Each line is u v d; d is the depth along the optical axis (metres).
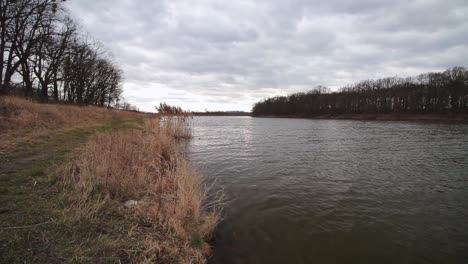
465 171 7.99
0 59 17.59
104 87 40.56
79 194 3.54
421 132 22.77
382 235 3.83
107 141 6.75
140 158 5.80
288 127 31.64
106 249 2.45
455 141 15.84
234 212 4.57
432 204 5.15
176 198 4.18
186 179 4.76
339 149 12.45
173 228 3.28
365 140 16.48
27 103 12.25
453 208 4.94
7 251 2.12
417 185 6.46
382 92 65.88
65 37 24.42
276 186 6.21
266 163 8.97
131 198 4.07
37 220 2.74
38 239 2.39
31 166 4.84
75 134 10.24
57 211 2.99
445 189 6.16
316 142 15.41
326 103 80.25
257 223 4.15
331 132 23.34
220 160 9.39
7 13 17.97
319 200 5.27
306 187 6.16
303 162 9.22
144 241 2.76
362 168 8.33
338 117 68.94
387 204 5.11
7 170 4.49
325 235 3.81
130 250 2.53
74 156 5.89
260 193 5.66
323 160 9.62
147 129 12.54
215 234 3.73
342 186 6.30
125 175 4.59
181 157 6.89
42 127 10.12
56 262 2.10
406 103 59.75
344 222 4.25
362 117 62.56
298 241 3.62
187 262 2.66
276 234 3.80
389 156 10.55
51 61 24.48
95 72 35.53
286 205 4.95
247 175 7.25
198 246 3.16
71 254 2.25
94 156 5.27
